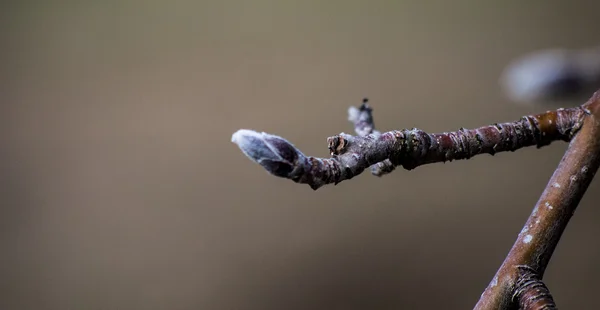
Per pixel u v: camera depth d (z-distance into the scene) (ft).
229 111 2.54
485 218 2.02
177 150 2.49
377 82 2.47
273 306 2.04
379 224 2.10
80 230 2.36
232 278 2.12
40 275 2.26
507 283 0.76
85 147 2.55
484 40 2.44
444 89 2.37
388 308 1.94
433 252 2.00
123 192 2.43
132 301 2.13
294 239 2.15
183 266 2.18
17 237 2.36
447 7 2.58
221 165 2.42
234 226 2.24
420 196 2.13
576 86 0.90
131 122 2.59
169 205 2.35
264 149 0.72
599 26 2.30
